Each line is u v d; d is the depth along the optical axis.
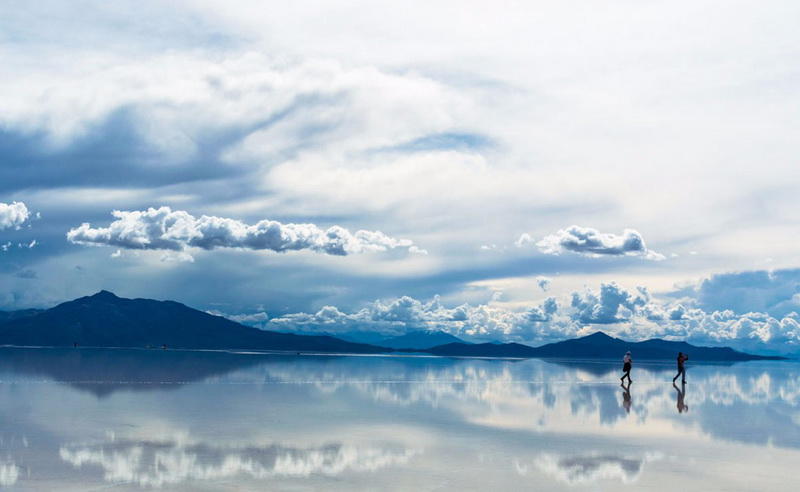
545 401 35.75
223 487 14.20
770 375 85.25
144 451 17.92
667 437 22.95
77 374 49.72
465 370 76.12
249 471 15.84
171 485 14.26
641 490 14.80
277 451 18.45
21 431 20.80
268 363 83.06
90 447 18.31
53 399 30.39
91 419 23.84
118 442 19.22
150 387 38.62
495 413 29.30
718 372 90.88
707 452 19.88
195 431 21.67
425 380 52.84
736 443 21.84
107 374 50.50
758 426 26.69
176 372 55.78
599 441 21.66
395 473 15.98
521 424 25.64
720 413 31.48
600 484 15.30
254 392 37.25
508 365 103.62
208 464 16.48
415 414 28.27
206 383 43.22
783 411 33.34
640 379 62.66
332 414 27.59
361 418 26.42
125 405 28.61
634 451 19.77
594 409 31.95
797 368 138.00
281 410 28.48
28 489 13.65
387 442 20.45
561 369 86.81
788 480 16.11
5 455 16.95
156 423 23.28
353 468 16.47
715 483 15.64
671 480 15.88
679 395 42.41
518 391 42.72
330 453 18.36
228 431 21.88
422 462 17.41
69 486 13.97
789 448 21.00
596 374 72.06
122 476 14.95
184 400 31.55
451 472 16.23
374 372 64.81
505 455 18.66
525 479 15.65
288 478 15.21
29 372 50.94
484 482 15.24
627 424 26.41
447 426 24.59
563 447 20.23
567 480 15.64
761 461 18.58
